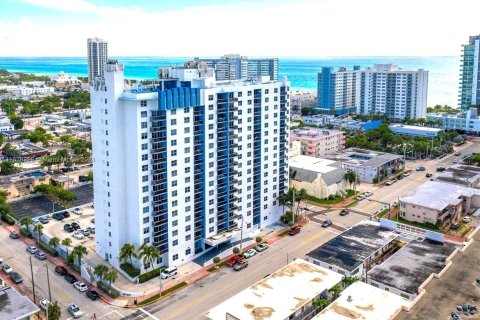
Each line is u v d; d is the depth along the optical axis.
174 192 152.88
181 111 150.75
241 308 116.62
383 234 168.12
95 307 132.38
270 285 127.62
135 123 141.00
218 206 168.88
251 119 175.62
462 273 123.62
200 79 161.88
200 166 160.38
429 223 192.75
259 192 184.75
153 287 143.12
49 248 166.38
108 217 153.88
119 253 151.00
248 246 172.38
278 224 193.88
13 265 156.62
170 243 154.00
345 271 141.12
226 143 166.62
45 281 146.38
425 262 142.25
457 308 105.50
